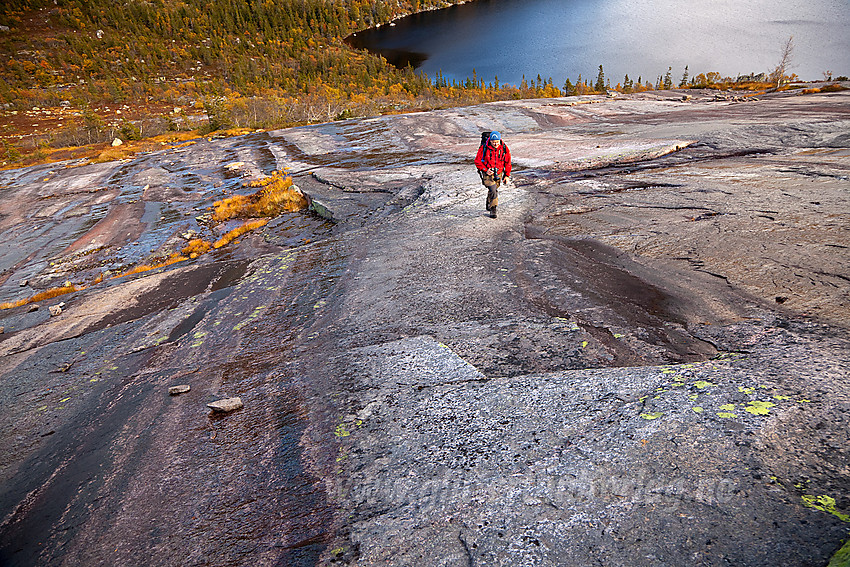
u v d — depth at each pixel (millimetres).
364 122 38438
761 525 1702
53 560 2631
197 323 6781
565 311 4410
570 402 2809
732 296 4098
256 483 2793
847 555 1461
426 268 6434
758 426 2197
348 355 4305
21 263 18016
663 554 1688
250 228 15242
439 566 1868
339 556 2053
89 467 3568
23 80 149625
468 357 3803
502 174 8211
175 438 3617
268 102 104438
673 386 2730
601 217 7457
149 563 2373
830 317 3408
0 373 6695
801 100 27469
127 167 35469
